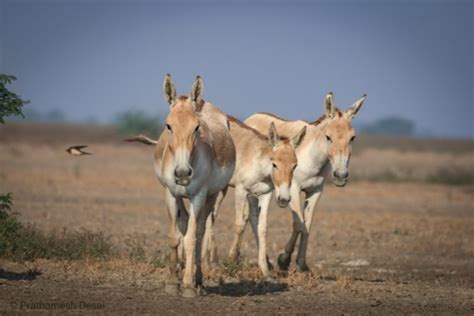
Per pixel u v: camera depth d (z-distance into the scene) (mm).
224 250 53562
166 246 51781
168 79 32875
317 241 60062
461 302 35531
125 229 60094
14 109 35812
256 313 31297
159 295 34000
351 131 42219
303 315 31375
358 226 69000
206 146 33375
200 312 31000
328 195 99500
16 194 81562
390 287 39094
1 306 30688
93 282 36625
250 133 42625
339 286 38625
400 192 108750
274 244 56750
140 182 105500
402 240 62281
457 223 74000
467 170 165750
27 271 38719
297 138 40438
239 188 42562
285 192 38312
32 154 162875
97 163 144375
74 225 60281
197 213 33438
